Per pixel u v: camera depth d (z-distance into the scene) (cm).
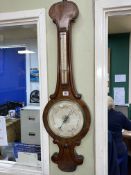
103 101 131
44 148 143
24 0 140
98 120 131
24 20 143
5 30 163
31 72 164
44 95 140
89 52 131
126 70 374
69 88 132
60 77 133
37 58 156
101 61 129
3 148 171
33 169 154
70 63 130
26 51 164
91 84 132
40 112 143
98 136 131
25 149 162
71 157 136
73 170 137
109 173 206
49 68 138
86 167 136
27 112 161
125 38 370
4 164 162
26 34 161
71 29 131
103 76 130
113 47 378
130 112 319
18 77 169
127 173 270
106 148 136
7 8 143
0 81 174
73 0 131
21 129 163
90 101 132
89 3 129
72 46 132
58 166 139
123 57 374
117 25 306
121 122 242
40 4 137
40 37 138
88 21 129
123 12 129
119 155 244
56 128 137
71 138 135
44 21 136
